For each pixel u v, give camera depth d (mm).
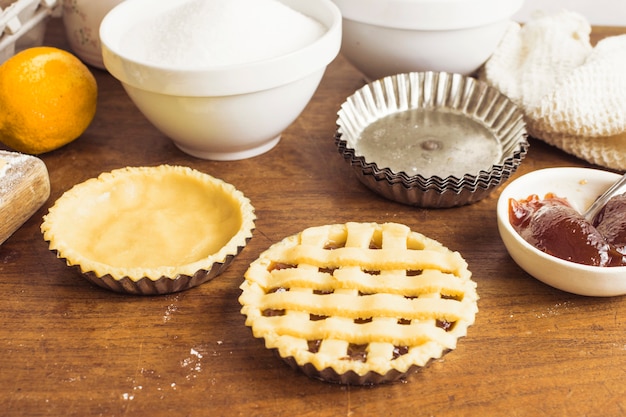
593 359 542
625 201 591
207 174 656
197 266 569
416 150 677
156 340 555
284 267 575
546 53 743
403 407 516
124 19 684
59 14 879
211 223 616
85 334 559
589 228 573
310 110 759
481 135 694
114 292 586
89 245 594
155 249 591
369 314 533
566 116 669
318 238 588
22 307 577
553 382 529
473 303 543
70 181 676
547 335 557
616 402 518
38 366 540
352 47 731
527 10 964
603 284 555
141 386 528
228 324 564
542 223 587
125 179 638
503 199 601
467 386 527
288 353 516
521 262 579
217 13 648
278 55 650
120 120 748
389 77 715
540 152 705
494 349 548
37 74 662
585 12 958
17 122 664
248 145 682
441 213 647
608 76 679
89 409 516
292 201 656
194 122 646
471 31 703
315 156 703
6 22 706
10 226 615
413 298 552
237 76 616
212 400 520
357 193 665
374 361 509
